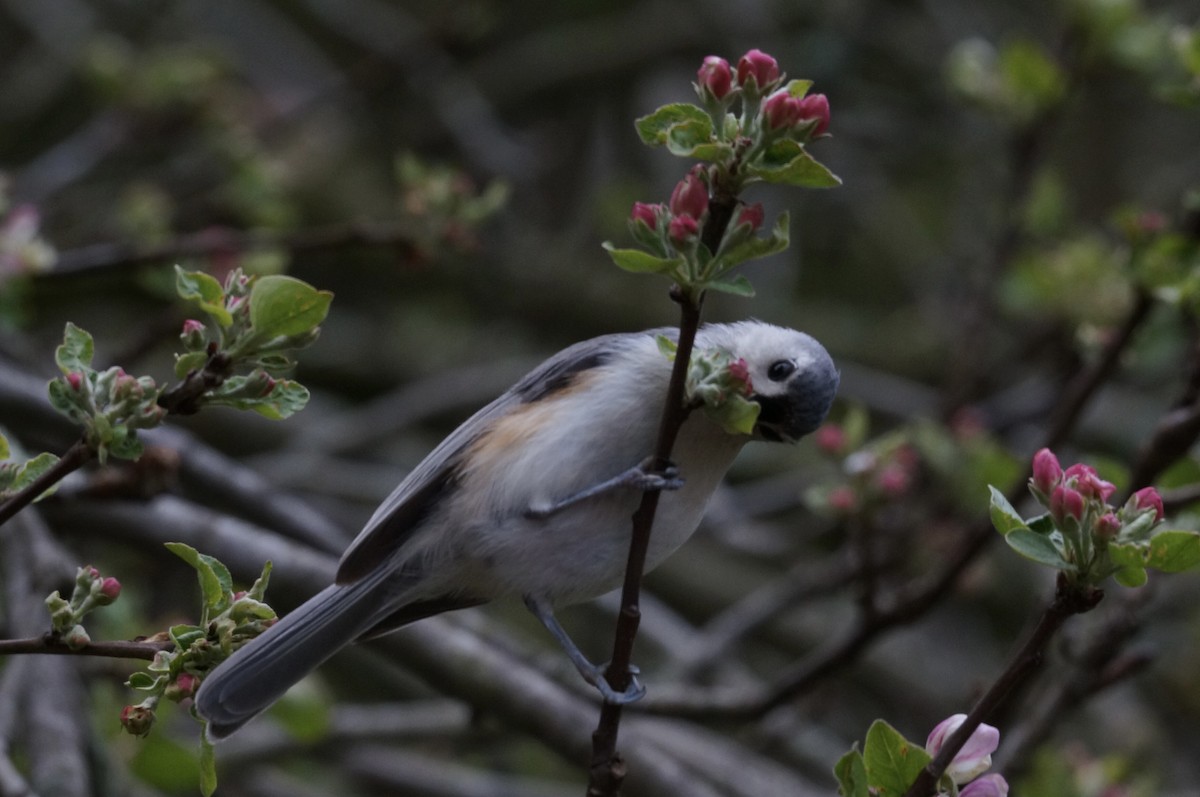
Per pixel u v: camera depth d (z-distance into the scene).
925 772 4.74
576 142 16.80
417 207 9.33
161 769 9.12
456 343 15.91
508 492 6.25
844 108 15.09
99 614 8.64
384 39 16.41
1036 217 11.27
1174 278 8.01
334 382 15.66
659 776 8.32
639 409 6.26
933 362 15.75
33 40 17.50
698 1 16.39
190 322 4.48
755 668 14.15
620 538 6.30
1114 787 8.70
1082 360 10.74
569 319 16.22
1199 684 12.49
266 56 16.98
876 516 8.68
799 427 6.50
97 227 13.97
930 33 16.28
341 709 11.34
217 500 9.51
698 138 4.48
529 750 12.88
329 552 9.48
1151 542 4.36
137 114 12.96
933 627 14.02
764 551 11.88
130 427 4.34
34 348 11.42
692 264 4.49
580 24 17.58
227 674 5.73
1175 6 15.02
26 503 4.38
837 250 17.14
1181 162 15.75
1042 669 8.88
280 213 11.68
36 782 7.37
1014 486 8.35
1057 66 10.91
